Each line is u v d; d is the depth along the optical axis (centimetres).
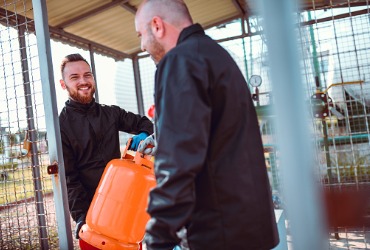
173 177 93
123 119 249
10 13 292
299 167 69
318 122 260
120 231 164
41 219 238
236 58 530
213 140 106
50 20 381
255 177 109
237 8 514
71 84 223
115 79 506
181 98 97
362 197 162
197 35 113
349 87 289
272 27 69
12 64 208
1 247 229
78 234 192
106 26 439
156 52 123
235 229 105
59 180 191
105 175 174
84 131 223
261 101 443
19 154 215
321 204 72
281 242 227
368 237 288
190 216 98
